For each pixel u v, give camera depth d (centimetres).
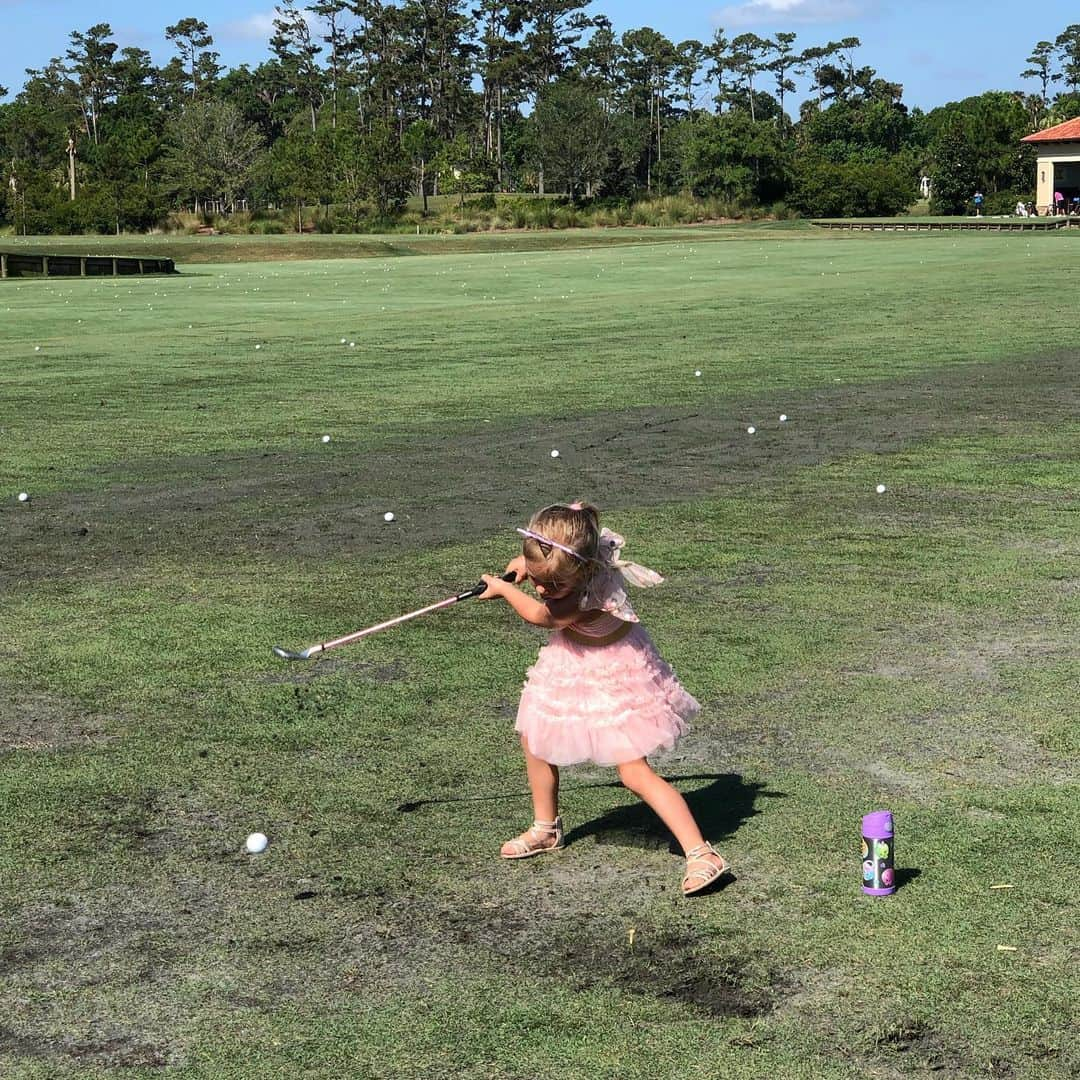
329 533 998
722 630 756
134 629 768
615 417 1519
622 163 12456
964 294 3083
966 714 626
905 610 792
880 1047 369
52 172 12462
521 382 1816
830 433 1401
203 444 1380
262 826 517
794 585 848
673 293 3375
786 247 6200
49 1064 368
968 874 468
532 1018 385
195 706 645
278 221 9700
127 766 575
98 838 507
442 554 933
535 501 1102
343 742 599
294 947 428
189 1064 367
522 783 555
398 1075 360
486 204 11369
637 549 941
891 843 454
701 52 18875
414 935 434
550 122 12025
